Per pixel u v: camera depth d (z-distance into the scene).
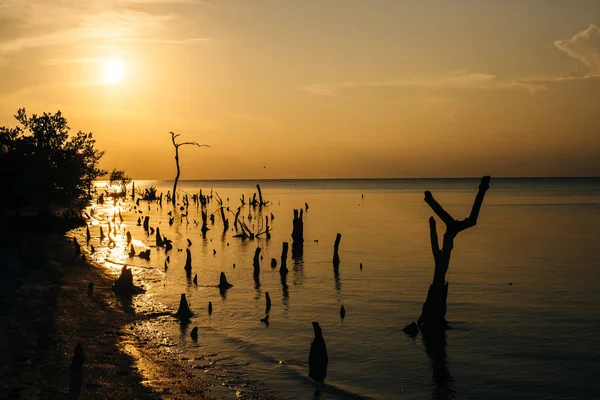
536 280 38.44
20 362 18.72
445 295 25.38
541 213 104.44
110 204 127.00
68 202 64.25
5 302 26.11
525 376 20.53
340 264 45.25
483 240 62.72
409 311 29.58
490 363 21.83
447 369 21.12
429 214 104.69
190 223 82.38
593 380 20.16
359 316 28.50
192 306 29.77
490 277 39.69
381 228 77.12
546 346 23.83
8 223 58.53
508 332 25.83
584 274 40.62
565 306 30.75
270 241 61.50
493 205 129.50
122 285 31.33
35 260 37.53
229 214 101.94
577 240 61.72
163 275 38.59
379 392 18.92
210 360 21.14
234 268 42.62
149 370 19.36
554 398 18.72
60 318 24.45
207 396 17.58
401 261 46.81
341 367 21.20
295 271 41.75
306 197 179.62
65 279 32.94
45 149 58.38
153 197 144.75
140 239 59.50
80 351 18.94
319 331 20.42
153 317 26.81
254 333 25.09
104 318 25.50
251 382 19.12
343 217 97.56
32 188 56.62
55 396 16.34
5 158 56.91
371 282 37.50
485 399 18.61
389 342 24.30
